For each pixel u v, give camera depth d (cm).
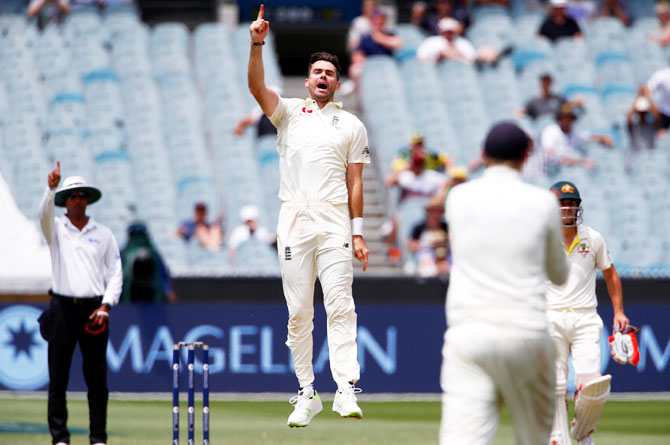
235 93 6488
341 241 2178
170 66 6650
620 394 4250
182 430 3145
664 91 6216
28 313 4084
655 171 5925
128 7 7025
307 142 2180
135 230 4162
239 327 4169
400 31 7094
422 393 4212
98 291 2578
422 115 6288
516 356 1501
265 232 5128
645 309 4269
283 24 7525
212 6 7369
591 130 6350
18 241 5334
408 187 5309
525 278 1526
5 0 6931
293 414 2214
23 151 6006
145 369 4088
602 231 5597
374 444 2848
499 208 1544
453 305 1552
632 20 7481
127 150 6075
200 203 5231
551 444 2355
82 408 3716
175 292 4200
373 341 4209
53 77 6506
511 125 1592
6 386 4059
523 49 6956
